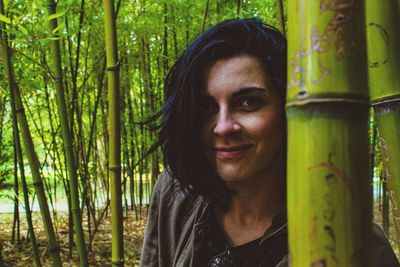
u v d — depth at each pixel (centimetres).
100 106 601
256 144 88
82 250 198
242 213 100
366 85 54
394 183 88
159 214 114
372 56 87
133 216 672
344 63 52
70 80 495
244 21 90
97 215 670
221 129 87
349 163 53
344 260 53
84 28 427
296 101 54
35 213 644
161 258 113
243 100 87
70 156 192
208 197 101
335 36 52
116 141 128
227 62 87
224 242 100
